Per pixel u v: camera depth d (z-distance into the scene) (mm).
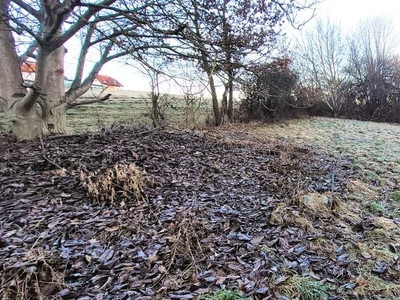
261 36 6605
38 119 4926
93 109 8852
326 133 9914
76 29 3889
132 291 1698
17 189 2932
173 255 2053
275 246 2338
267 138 8039
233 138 7180
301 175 4402
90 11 3814
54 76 5234
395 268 2205
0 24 4398
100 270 1864
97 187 2895
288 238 2477
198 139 6188
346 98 15312
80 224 2396
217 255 2137
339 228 2795
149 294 1689
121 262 1958
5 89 4676
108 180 2982
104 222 2453
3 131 5098
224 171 4219
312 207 3090
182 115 8359
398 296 1892
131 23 4305
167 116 7898
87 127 6695
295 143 7645
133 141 4957
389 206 3566
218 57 4488
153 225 2471
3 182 3053
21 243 2070
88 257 1979
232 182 3799
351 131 10602
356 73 15406
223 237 2393
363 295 1866
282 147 6465
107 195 2875
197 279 1854
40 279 1713
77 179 3221
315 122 12531
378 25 15242
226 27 4816
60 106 5348
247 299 1695
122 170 3260
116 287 1722
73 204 2732
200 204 2963
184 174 3848
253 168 4547
